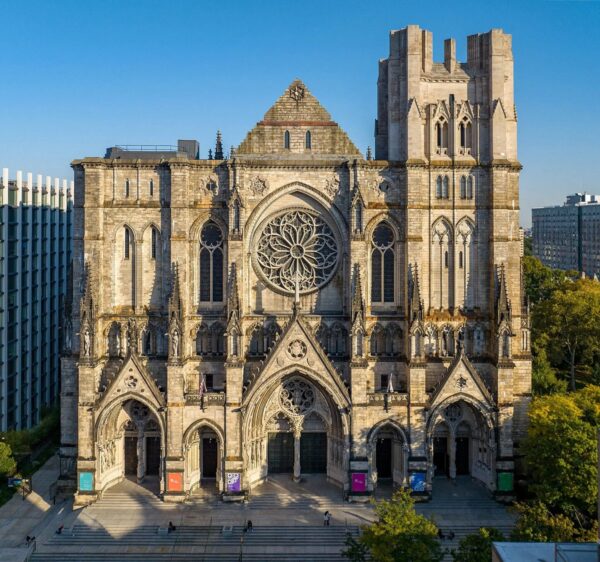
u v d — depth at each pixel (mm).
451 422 99625
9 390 122875
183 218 98062
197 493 96625
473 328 99688
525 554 46438
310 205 101000
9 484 100250
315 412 99312
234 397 94375
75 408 98688
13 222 124875
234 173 98500
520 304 99250
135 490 97500
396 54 100812
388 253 100750
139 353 100125
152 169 99438
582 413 90625
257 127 101312
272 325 100312
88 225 98125
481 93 100188
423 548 66000
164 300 99812
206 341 100438
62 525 87625
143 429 100312
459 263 100062
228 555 81938
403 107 99938
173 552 82438
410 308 95375
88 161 98000
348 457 94438
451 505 93188
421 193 98438
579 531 68062
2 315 120125
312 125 101438
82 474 94250
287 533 86250
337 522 88562
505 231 98250
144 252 100188
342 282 100938
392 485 98688
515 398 98875
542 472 83750
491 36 98812
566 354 147750
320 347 94625
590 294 137875
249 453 96750
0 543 84125
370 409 94812
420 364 94688
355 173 98625
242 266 97812
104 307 99750
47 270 141500
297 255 101188
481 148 99938
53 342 145000
